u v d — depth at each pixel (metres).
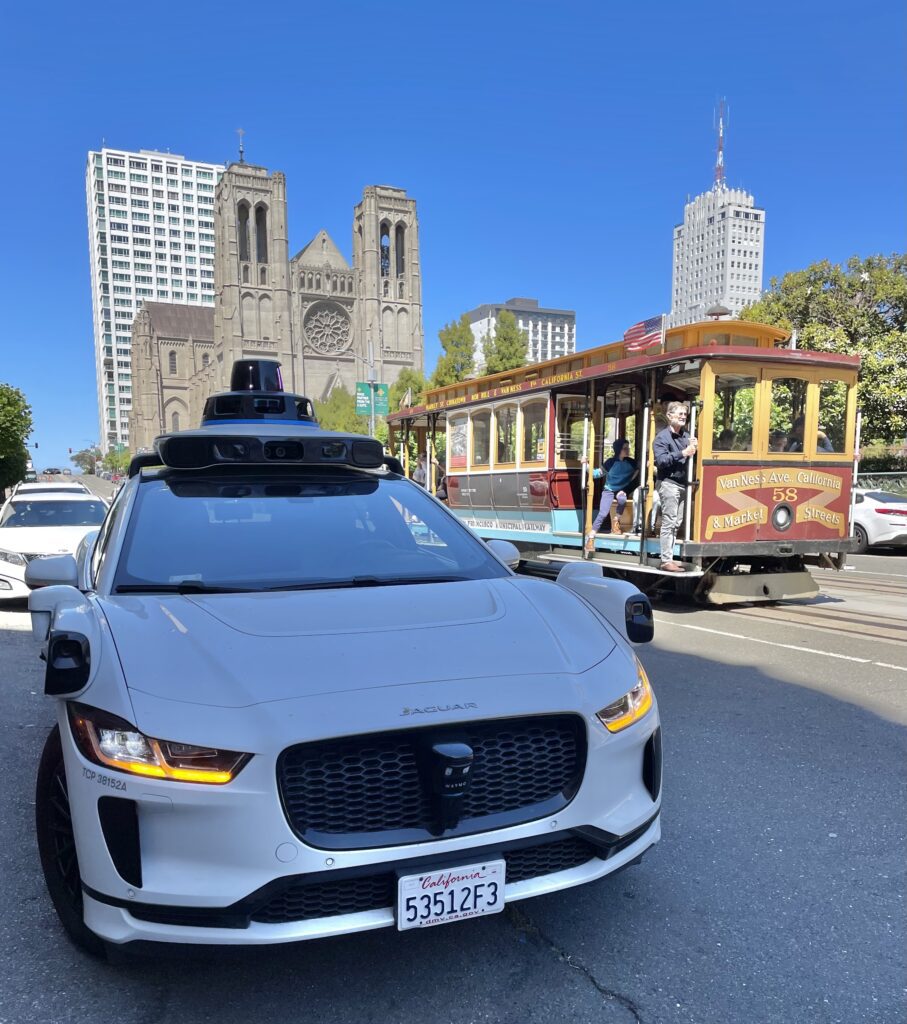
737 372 8.23
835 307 23.92
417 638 2.43
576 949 2.61
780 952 2.59
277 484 3.54
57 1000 2.35
